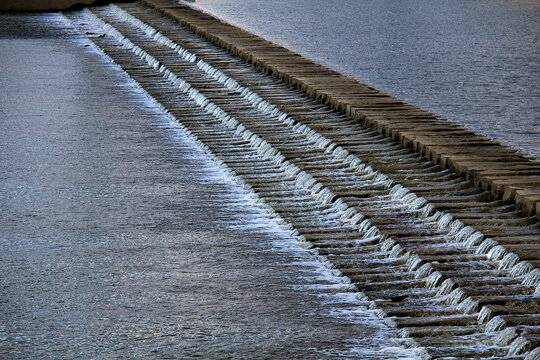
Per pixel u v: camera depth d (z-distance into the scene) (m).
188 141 43.06
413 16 105.94
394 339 21.02
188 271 25.44
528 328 20.61
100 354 20.27
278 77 58.25
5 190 33.97
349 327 21.69
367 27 94.50
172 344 20.77
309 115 46.41
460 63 68.38
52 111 49.88
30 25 96.94
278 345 20.70
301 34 88.31
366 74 63.41
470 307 22.36
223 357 20.12
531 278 23.47
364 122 43.59
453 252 26.12
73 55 73.50
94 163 38.28
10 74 63.03
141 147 41.53
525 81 59.72
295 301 23.30
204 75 61.91
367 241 27.78
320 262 26.20
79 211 31.28
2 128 45.25
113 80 61.44
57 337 21.11
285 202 32.44
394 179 33.47
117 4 113.19
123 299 23.36
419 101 52.78
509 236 26.61
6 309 22.70
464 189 31.88
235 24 97.12
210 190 34.19
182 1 125.94
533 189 29.61
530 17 103.44
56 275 25.06
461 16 105.12
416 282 24.38
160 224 29.80
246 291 23.94
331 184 33.62
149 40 81.56
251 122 45.78
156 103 53.03
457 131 39.66
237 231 29.12
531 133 44.12
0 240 28.16
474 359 19.77
